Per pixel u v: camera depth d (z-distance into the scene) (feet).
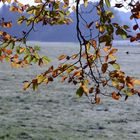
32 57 14.37
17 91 102.99
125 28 10.94
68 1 13.20
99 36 11.30
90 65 12.63
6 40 13.43
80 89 13.15
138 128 57.88
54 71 13.05
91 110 75.56
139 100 89.15
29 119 62.85
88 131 54.49
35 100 88.07
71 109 76.43
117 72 12.57
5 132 50.88
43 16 13.65
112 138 50.65
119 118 66.49
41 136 49.70
